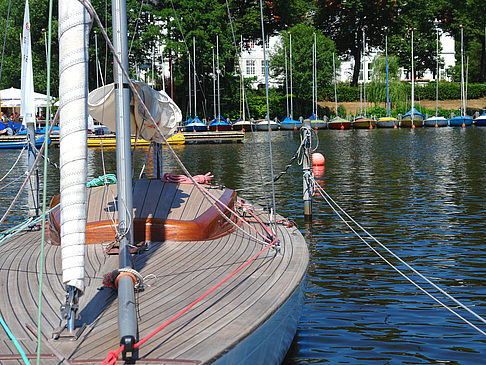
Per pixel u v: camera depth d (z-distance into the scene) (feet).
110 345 12.85
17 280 18.17
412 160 82.89
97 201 25.17
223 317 14.42
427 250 32.63
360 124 188.85
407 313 23.39
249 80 212.84
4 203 49.96
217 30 189.57
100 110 23.44
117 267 19.31
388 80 213.46
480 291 25.82
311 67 212.84
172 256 20.80
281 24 239.30
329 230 38.04
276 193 54.08
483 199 48.14
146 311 15.07
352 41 240.53
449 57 260.01
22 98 77.36
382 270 29.22
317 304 24.57
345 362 19.07
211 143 134.41
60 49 14.52
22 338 13.44
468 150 98.22
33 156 38.50
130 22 176.35
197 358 11.96
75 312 14.03
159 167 28.63
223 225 24.63
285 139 145.28
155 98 23.24
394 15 235.40
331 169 73.46
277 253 21.35
